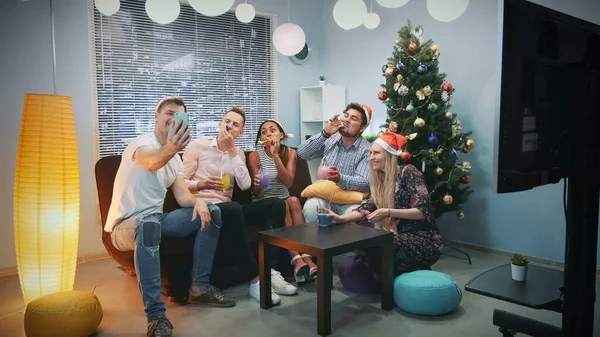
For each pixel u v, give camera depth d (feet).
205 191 10.31
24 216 7.93
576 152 4.77
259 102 15.83
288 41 11.48
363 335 7.47
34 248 7.99
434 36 13.30
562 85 4.58
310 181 12.44
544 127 4.46
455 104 12.98
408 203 9.20
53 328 7.06
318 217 9.03
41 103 7.93
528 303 5.55
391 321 8.00
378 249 9.04
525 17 4.11
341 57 16.22
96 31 12.39
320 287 7.41
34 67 11.50
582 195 4.80
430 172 11.67
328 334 7.50
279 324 7.98
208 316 8.36
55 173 8.00
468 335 7.41
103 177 9.72
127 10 12.87
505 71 4.00
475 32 12.30
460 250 12.68
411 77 11.85
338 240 7.83
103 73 12.53
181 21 13.89
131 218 8.29
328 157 11.55
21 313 8.72
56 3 11.69
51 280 8.17
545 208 11.33
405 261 8.88
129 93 13.01
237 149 11.25
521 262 6.39
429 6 9.75
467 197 12.42
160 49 13.53
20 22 11.26
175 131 7.72
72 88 12.03
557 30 4.45
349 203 10.57
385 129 13.74
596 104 4.81
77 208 8.50
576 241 4.85
